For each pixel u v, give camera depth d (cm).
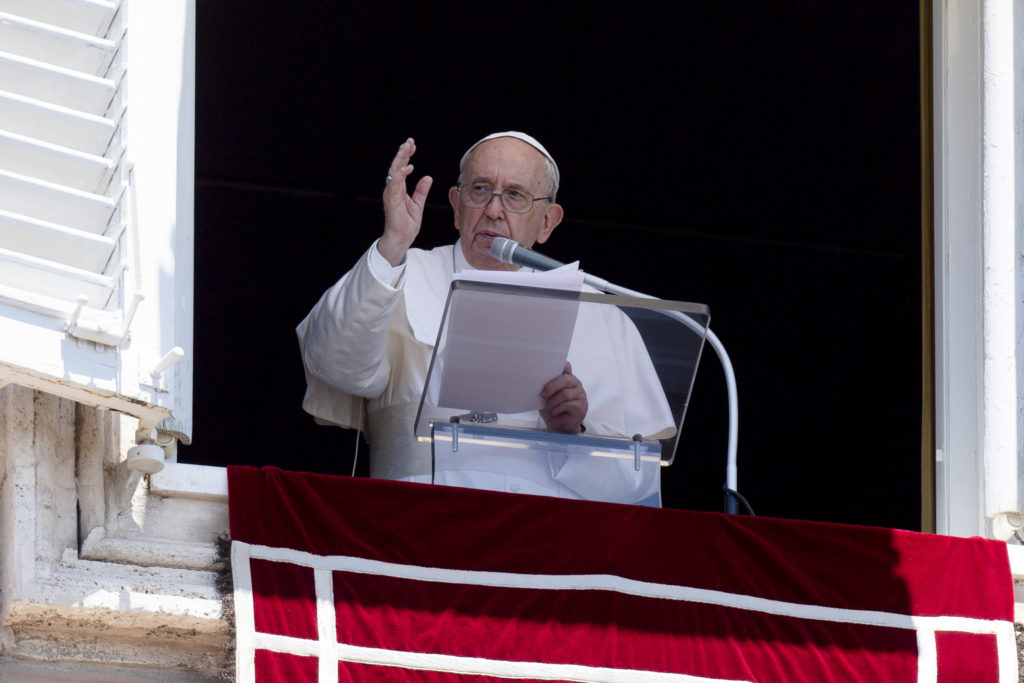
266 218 2988
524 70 2686
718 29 2584
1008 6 1764
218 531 1410
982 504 1638
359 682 1352
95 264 1366
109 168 1384
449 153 2866
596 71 2686
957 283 1725
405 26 2580
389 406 1695
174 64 1463
